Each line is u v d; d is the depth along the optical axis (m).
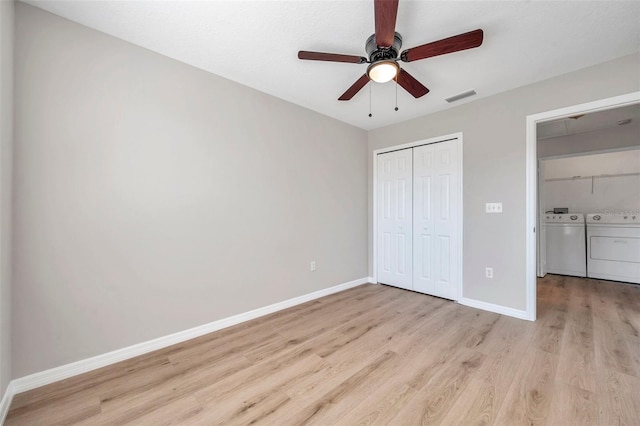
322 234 3.48
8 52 1.50
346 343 2.21
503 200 2.81
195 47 2.09
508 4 1.65
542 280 4.15
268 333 2.41
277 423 1.37
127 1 1.62
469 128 3.06
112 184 1.95
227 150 2.57
